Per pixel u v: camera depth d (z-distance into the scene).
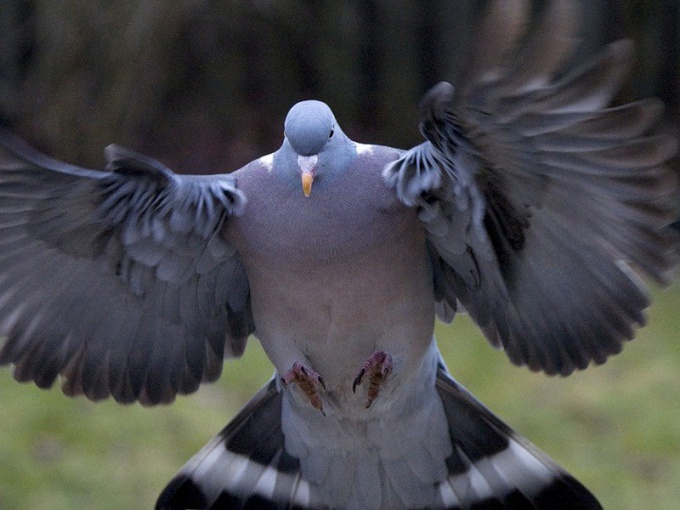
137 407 14.30
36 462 13.16
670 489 12.60
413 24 18.88
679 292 17.14
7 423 13.78
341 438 7.93
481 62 5.37
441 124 6.09
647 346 15.51
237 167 19.38
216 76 19.09
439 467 8.05
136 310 7.54
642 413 13.93
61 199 6.80
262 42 19.09
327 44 19.08
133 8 18.27
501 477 7.97
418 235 7.12
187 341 7.78
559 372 7.21
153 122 19.12
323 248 6.91
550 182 6.16
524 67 5.33
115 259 7.24
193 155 19.33
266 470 8.18
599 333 6.91
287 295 7.16
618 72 5.27
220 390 14.84
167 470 13.10
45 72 19.00
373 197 6.89
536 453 7.96
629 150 5.64
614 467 13.05
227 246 7.28
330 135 6.89
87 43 18.52
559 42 5.23
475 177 6.43
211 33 18.86
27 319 7.37
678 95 18.75
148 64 18.59
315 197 6.88
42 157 6.59
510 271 6.98
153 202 6.94
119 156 6.64
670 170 6.04
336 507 8.13
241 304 7.71
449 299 7.65
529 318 7.16
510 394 14.52
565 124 5.58
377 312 7.17
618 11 18.17
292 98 19.44
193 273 7.41
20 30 19.44
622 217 6.14
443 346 15.78
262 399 8.16
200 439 13.68
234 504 8.16
